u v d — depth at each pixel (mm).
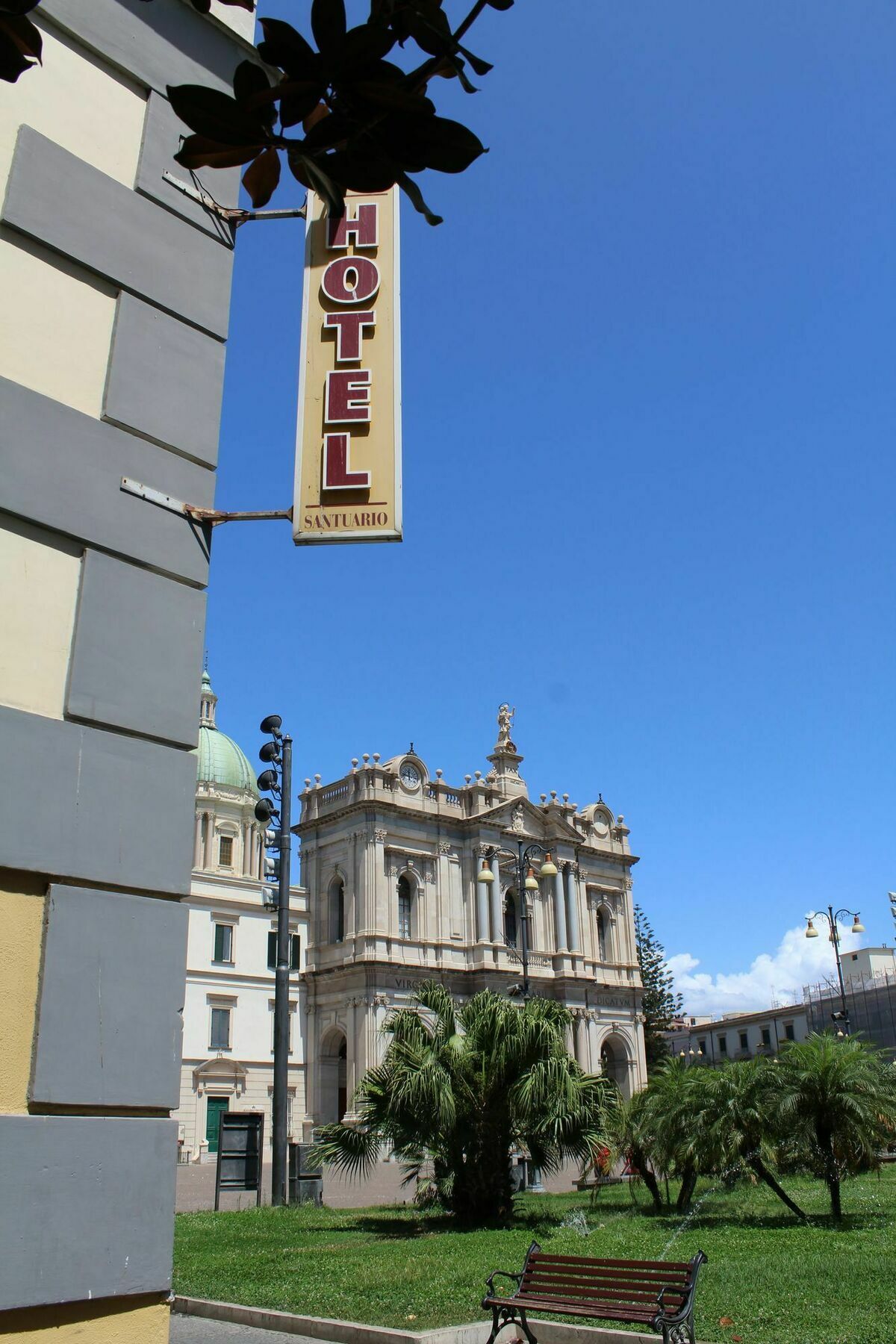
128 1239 5508
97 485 6684
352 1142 17734
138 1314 5496
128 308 7219
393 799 52875
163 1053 5957
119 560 6691
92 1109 5633
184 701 6742
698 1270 7496
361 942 49906
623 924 61938
